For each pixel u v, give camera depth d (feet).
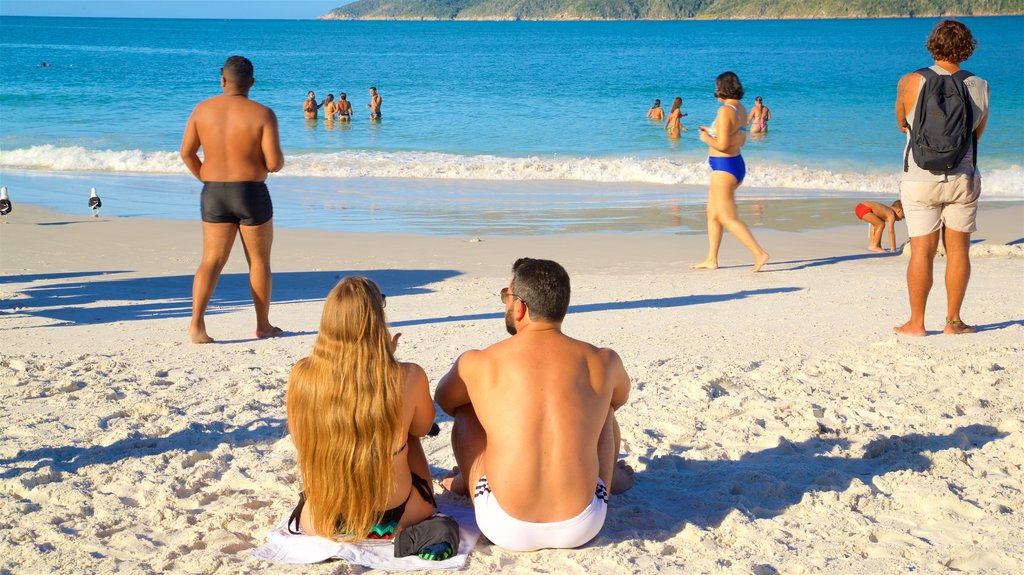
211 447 14.92
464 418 11.84
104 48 346.95
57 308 31.27
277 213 54.75
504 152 84.02
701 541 10.99
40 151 79.25
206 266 23.97
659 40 399.85
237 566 10.43
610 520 11.82
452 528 10.83
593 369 11.11
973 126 20.06
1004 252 40.04
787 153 79.61
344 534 10.89
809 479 13.24
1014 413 15.99
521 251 43.24
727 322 26.07
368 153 83.20
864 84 148.56
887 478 12.79
